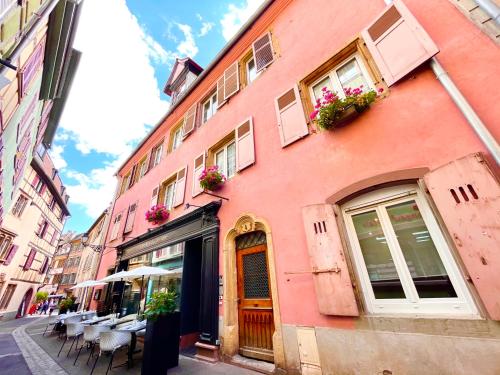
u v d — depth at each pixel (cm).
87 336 503
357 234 342
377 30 392
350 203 356
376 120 357
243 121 610
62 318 855
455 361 221
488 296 208
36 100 708
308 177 417
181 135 973
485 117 260
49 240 2408
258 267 470
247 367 391
